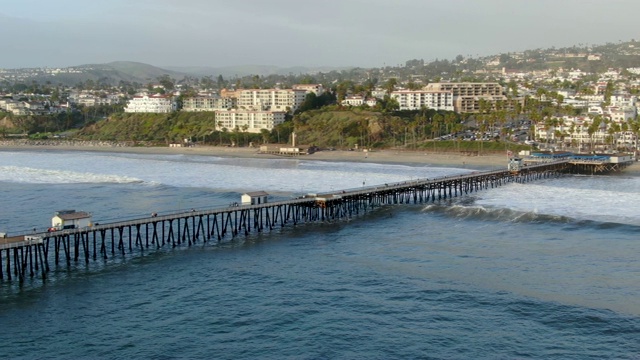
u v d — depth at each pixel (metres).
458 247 114.75
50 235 100.38
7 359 71.62
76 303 88.00
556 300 87.06
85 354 72.81
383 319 81.50
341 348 73.50
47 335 77.75
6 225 133.50
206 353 72.75
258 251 113.81
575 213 138.75
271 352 72.75
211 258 109.44
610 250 110.12
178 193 177.88
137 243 115.81
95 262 107.19
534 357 71.31
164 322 81.44
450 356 71.50
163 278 98.56
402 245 117.06
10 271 100.00
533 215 135.00
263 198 132.38
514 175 193.00
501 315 82.50
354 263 105.69
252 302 88.00
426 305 86.00
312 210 147.12
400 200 161.88
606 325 79.19
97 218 141.25
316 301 88.00
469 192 174.38
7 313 84.38
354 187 186.62
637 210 141.38
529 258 106.56
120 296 90.69
